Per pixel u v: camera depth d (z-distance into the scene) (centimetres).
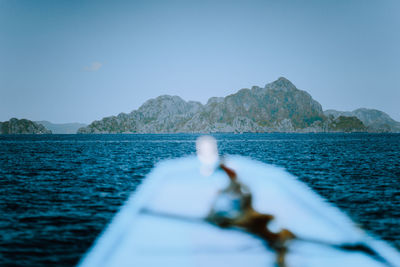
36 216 1035
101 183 1786
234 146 7250
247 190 536
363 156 3972
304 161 3212
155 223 761
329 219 868
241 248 552
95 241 756
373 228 857
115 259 561
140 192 1377
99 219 984
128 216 891
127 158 3738
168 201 1020
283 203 1015
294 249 593
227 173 554
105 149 6072
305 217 859
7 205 1209
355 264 546
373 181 1889
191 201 1015
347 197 1355
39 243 759
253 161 3067
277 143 9225
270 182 1523
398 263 567
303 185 1585
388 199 1335
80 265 611
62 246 734
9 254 689
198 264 509
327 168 2578
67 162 3203
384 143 8975
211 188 1239
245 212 529
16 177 2062
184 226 716
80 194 1440
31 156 4081
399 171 2412
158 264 525
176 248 581
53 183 1800
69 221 966
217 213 565
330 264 535
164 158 3703
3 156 4056
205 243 582
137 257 560
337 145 7606
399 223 933
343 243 656
